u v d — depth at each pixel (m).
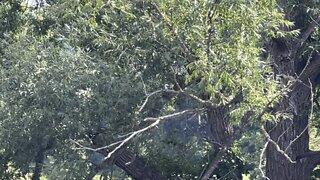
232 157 16.30
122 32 11.44
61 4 12.13
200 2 9.00
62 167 12.98
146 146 14.20
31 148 13.12
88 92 12.21
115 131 12.70
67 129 12.53
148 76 12.27
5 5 14.59
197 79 10.95
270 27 9.87
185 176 15.95
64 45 12.32
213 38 8.99
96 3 10.18
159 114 12.96
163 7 9.14
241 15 8.98
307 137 14.59
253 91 9.01
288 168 13.61
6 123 12.73
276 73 11.92
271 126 13.07
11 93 12.66
